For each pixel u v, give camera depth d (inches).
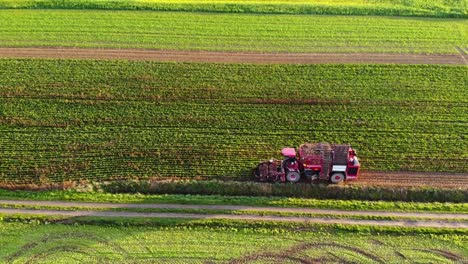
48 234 1064.8
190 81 1464.1
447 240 1059.9
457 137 1295.5
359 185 1171.9
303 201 1141.7
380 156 1243.8
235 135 1295.5
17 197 1143.0
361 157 1240.2
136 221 1088.2
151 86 1441.9
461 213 1117.1
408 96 1421.0
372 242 1058.7
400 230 1077.1
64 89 1424.7
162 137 1286.9
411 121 1341.0
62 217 1097.4
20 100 1386.6
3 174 1186.0
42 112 1350.9
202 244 1049.5
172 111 1362.0
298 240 1063.0
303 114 1360.7
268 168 1169.4
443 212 1119.0
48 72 1483.8
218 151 1253.7
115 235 1063.6
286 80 1473.9
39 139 1273.4
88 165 1213.7
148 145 1266.0
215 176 1196.5
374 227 1082.7
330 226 1085.8
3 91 1411.2
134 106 1374.3
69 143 1264.8
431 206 1128.8
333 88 1445.6
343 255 1031.6
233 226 1087.0
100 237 1059.3
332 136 1294.3
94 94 1408.7
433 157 1241.4
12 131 1293.1
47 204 1128.2
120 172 1200.8
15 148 1248.2
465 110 1375.5
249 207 1130.0
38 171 1195.3
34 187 1159.0
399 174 1203.9
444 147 1267.2
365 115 1358.3
